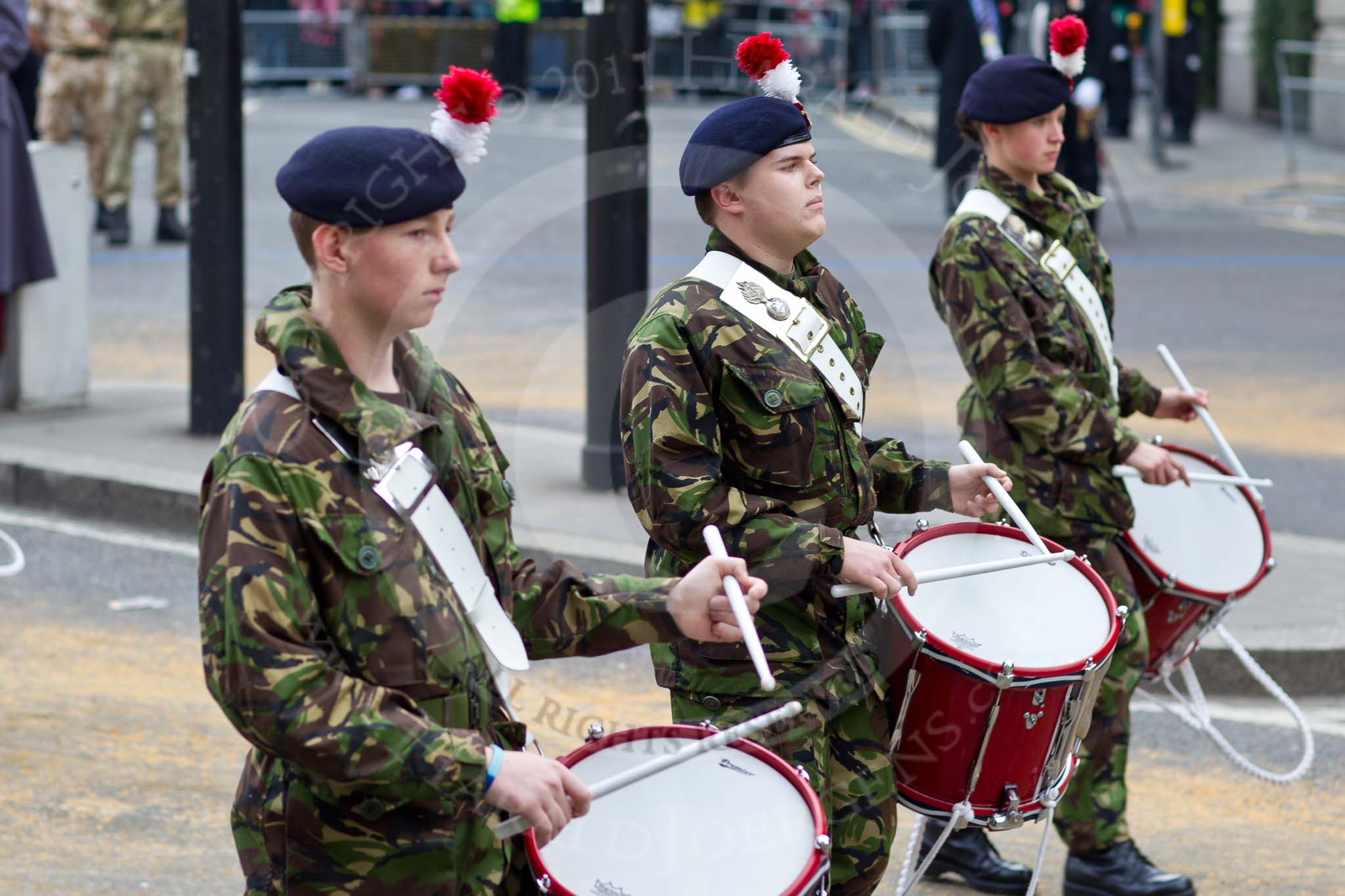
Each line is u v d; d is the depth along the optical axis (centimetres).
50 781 757
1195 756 844
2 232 1336
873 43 3684
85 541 1143
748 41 499
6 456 1248
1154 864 713
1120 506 675
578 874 397
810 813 414
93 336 1747
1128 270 2220
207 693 882
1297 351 1744
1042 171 693
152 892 657
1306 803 789
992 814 523
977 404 702
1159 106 3303
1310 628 954
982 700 507
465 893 391
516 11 3366
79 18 2216
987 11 2186
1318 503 1251
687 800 421
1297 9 3638
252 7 4081
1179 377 755
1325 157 3434
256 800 390
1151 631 704
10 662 910
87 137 2266
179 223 2344
